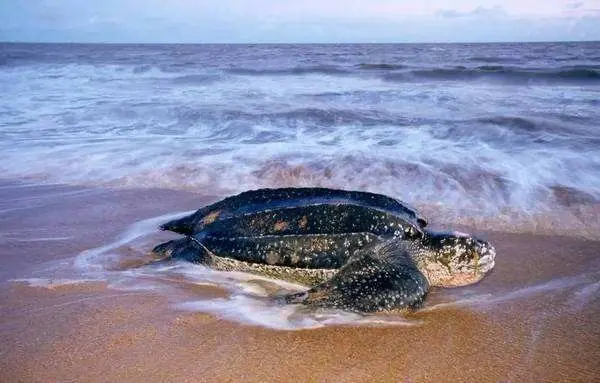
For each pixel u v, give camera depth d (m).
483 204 3.45
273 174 4.12
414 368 1.76
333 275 2.34
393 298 2.14
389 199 2.60
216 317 2.10
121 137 5.69
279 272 2.42
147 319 2.06
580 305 2.21
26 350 1.83
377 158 4.41
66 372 1.70
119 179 4.14
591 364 1.77
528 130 5.42
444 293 2.42
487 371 1.74
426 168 4.12
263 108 7.17
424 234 2.50
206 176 4.16
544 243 2.89
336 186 3.85
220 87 10.83
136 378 1.68
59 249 2.79
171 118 6.70
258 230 2.47
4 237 2.96
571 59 18.81
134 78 12.99
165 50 41.16
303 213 2.46
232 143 5.28
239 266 2.48
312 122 6.18
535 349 1.88
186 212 3.39
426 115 6.54
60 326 1.99
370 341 1.93
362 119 6.28
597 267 2.57
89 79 12.66
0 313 2.09
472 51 30.89
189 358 1.80
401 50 36.62
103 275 2.49
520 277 2.50
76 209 3.47
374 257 2.33
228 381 1.67
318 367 1.76
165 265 2.61
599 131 5.34
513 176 3.90
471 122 5.87
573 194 3.49
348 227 2.38
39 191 3.87
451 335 1.98
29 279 2.42
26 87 10.66
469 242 2.41
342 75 13.64
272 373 1.72
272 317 2.11
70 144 5.30
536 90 9.41
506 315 2.14
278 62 19.42
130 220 3.26
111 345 1.87
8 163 4.59
